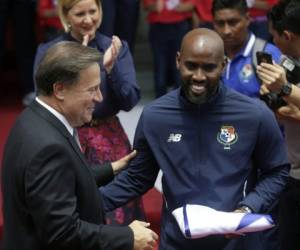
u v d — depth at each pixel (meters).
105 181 3.21
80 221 2.60
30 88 7.91
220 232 2.80
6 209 2.69
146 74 8.66
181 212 2.87
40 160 2.53
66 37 4.04
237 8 4.03
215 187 2.99
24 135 2.59
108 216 3.97
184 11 7.25
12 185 2.61
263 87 3.45
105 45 4.03
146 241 2.70
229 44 4.10
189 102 2.99
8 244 2.68
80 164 2.66
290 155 3.61
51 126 2.62
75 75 2.59
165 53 7.43
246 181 3.05
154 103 3.07
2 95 8.48
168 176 3.03
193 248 3.03
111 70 3.83
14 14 7.71
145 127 3.05
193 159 3.01
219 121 2.99
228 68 4.14
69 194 2.57
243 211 2.93
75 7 3.91
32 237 2.61
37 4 7.54
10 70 8.83
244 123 2.98
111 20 7.23
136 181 3.21
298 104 3.38
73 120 2.70
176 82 7.50
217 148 3.00
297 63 3.51
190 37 2.91
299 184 3.62
